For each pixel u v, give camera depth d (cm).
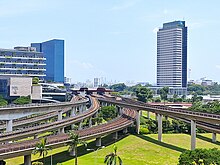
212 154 11044
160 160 14562
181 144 18075
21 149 11712
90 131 16900
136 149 16638
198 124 18488
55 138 14138
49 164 13275
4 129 19888
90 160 14238
